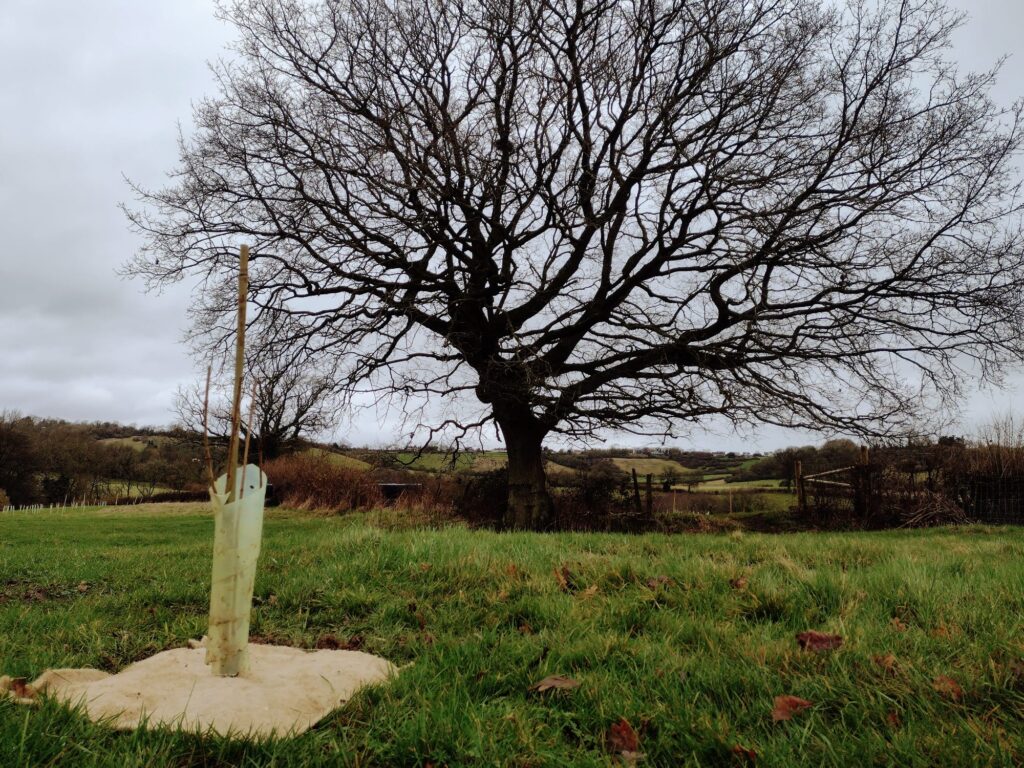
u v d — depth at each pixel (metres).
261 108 16.22
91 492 46.81
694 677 2.88
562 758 2.21
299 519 22.52
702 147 15.91
